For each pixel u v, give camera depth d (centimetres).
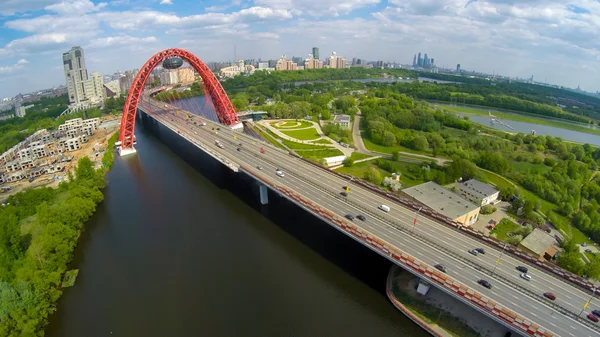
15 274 7850
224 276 8588
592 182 15288
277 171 11938
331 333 6875
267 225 11019
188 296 7925
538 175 15162
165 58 19975
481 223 11438
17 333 6562
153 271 8844
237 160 13562
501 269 7081
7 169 17138
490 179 15512
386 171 16238
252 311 7444
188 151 19962
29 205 11600
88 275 8750
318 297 7819
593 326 5678
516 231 10606
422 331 6875
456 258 7381
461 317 6894
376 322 7112
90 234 10712
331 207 9506
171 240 10244
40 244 8506
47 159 18775
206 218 11550
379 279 8350
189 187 14350
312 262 9056
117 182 15100
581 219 11606
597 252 10300
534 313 5975
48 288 7600
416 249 7656
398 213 9262
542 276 6919
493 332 6488
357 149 19700
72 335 6950
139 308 7606
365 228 8438
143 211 12181
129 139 19588
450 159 18088
